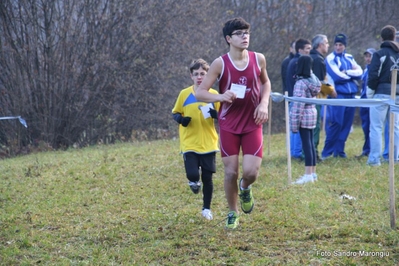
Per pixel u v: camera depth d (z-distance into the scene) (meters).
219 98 9.10
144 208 11.91
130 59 24.34
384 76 15.53
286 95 14.52
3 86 23.08
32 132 23.70
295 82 15.70
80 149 22.48
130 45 24.25
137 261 8.77
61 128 24.02
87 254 9.16
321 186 13.60
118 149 20.66
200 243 9.48
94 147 22.77
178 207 11.99
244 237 9.73
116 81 24.03
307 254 8.91
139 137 25.36
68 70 23.52
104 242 9.71
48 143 23.59
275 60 28.84
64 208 11.99
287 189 13.20
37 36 23.09
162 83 25.08
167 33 24.55
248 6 28.47
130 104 24.83
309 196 12.44
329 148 18.28
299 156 17.61
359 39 31.81
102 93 24.06
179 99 11.04
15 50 22.77
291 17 28.89
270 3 28.64
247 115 9.56
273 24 28.75
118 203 12.35
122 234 10.07
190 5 24.69
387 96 15.64
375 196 12.41
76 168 16.34
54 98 23.67
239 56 9.34
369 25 31.89
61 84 23.61
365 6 31.89
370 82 15.66
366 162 16.78
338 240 9.49
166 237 9.89
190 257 8.92
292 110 14.25
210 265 8.55
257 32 28.66
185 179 14.63
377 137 16.11
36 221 11.01
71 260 8.95
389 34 15.53
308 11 29.30
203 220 10.82
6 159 20.81
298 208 11.41
